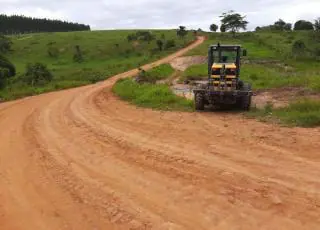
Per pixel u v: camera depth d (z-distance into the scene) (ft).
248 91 47.85
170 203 21.53
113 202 22.22
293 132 34.53
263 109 48.98
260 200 20.92
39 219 20.85
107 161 30.27
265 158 27.84
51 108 63.57
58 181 26.48
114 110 57.11
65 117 52.70
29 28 588.91
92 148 34.55
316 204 20.06
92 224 19.76
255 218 19.02
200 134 36.81
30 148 35.91
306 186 22.39
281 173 24.66
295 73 107.45
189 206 20.95
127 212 20.76
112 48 269.85
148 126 42.63
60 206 22.31
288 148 29.86
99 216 20.59
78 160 31.09
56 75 153.38
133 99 67.82
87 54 258.57
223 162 27.68
